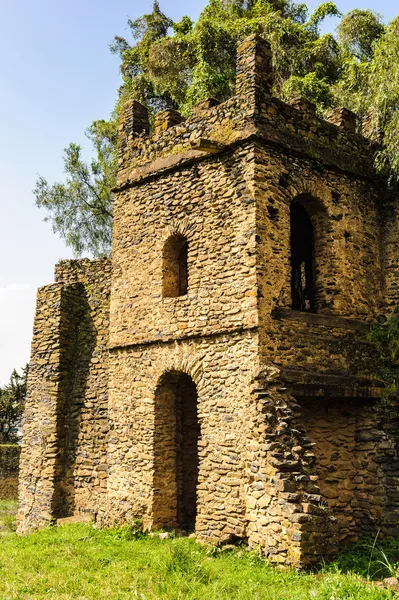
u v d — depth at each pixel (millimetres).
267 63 12406
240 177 11977
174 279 13438
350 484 11977
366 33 22125
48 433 15375
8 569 9570
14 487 25641
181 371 12422
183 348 12406
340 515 11695
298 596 7715
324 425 12000
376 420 12195
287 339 11430
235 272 11688
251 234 11523
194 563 9523
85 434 15188
